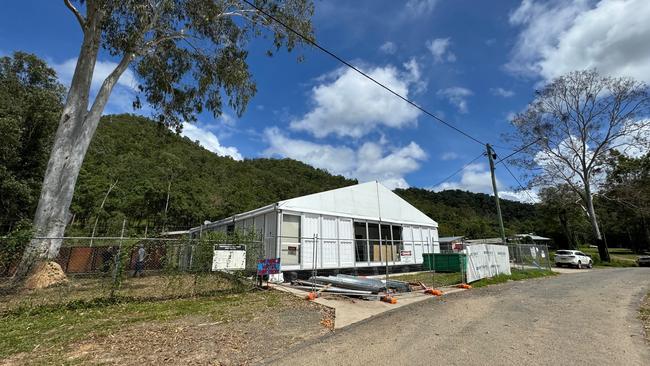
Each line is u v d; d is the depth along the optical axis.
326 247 16.55
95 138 38.06
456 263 19.08
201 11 14.63
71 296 8.83
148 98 16.77
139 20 13.52
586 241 67.75
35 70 25.73
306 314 7.78
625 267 28.20
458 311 8.21
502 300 9.83
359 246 18.52
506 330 6.37
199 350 5.21
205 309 8.14
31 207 23.80
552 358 4.79
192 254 10.76
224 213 45.12
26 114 22.98
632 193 31.44
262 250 12.03
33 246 9.29
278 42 16.23
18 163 23.02
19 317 7.17
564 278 16.95
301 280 13.46
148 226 37.16
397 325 6.82
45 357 4.87
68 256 12.27
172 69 16.72
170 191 40.41
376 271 18.66
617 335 5.93
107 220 32.81
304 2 15.70
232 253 11.12
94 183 36.09
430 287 12.59
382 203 20.23
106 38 14.05
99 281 10.21
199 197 43.88
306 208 16.16
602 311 8.05
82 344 5.45
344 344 5.54
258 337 5.93
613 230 59.00
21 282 8.93
